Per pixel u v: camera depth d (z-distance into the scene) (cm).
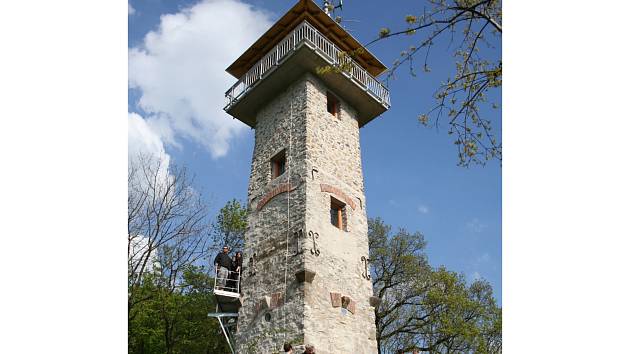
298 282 1241
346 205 1494
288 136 1534
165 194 1961
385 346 2430
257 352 1255
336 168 1523
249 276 1413
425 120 835
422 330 2339
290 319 1210
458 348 2319
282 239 1365
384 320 2459
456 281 2380
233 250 2466
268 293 1321
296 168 1441
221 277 1416
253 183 1591
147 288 2144
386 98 1766
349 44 1736
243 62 1814
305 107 1513
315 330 1183
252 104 1719
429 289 2369
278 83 1625
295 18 1638
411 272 2461
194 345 2289
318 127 1523
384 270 2520
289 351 1065
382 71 1869
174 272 2202
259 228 1473
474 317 2356
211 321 2314
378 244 2575
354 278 1388
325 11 1630
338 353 1213
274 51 1634
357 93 1684
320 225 1356
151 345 2338
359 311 1346
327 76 1595
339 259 1364
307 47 1492
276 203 1455
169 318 2286
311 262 1268
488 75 772
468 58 813
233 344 1448
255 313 1327
